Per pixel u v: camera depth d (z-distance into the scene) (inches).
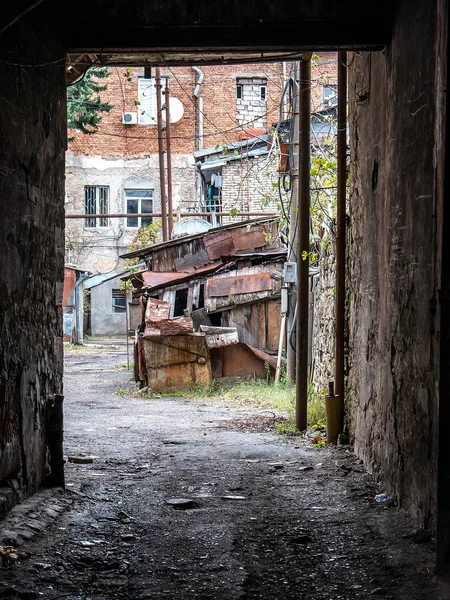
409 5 226.5
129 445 354.6
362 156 309.7
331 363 437.1
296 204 552.4
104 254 1421.0
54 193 253.1
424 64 206.5
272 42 267.3
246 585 165.6
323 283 481.1
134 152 1424.7
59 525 208.1
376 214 279.4
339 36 265.0
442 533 169.9
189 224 979.3
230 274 673.0
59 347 260.1
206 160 1210.6
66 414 475.2
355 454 318.7
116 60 323.9
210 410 507.2
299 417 393.1
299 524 215.2
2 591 153.5
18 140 212.2
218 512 227.9
